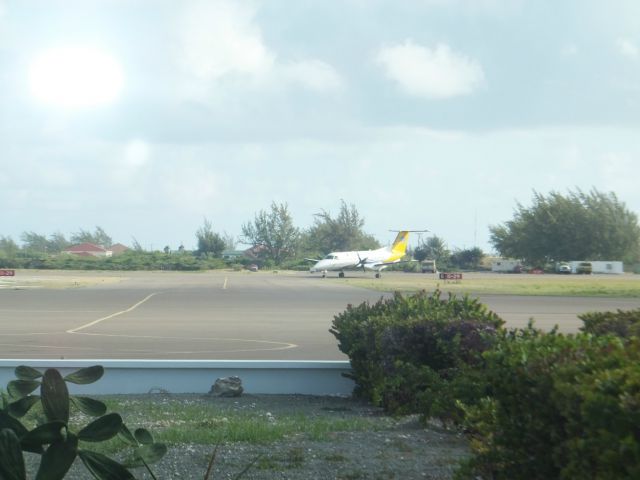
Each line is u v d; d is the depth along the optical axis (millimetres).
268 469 11180
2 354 31453
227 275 185375
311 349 34156
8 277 159125
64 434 6512
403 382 17172
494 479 8258
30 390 7184
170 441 13086
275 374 21891
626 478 5801
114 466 6539
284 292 96188
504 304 73000
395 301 21656
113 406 18781
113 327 46000
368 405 19719
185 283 128500
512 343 8711
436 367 17688
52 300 78000
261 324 48688
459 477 8664
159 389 21719
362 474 10898
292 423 15781
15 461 6027
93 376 7156
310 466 11359
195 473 10906
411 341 17766
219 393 20984
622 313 15602
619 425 5930
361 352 20359
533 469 7602
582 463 6391
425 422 14734
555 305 71500
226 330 44156
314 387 21891
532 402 7512
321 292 95812
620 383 6281
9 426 6391
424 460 11758
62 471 6344
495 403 8469
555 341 8742
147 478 10617
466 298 20141
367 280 143375
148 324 48438
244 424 14945
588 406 6176
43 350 33062
